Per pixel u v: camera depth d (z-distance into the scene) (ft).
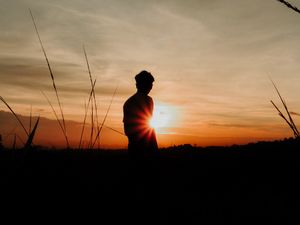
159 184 14.80
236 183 17.63
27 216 7.11
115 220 9.78
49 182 7.21
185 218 12.84
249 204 13.99
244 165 19.53
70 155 7.39
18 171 6.55
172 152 24.67
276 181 13.21
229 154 22.91
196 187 17.56
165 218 12.58
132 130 15.25
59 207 7.86
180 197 15.29
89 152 7.65
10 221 6.88
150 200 13.26
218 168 21.04
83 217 8.49
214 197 15.89
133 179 13.75
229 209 14.11
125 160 14.60
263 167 16.29
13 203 7.02
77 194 8.30
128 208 11.23
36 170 6.75
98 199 9.73
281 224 11.31
